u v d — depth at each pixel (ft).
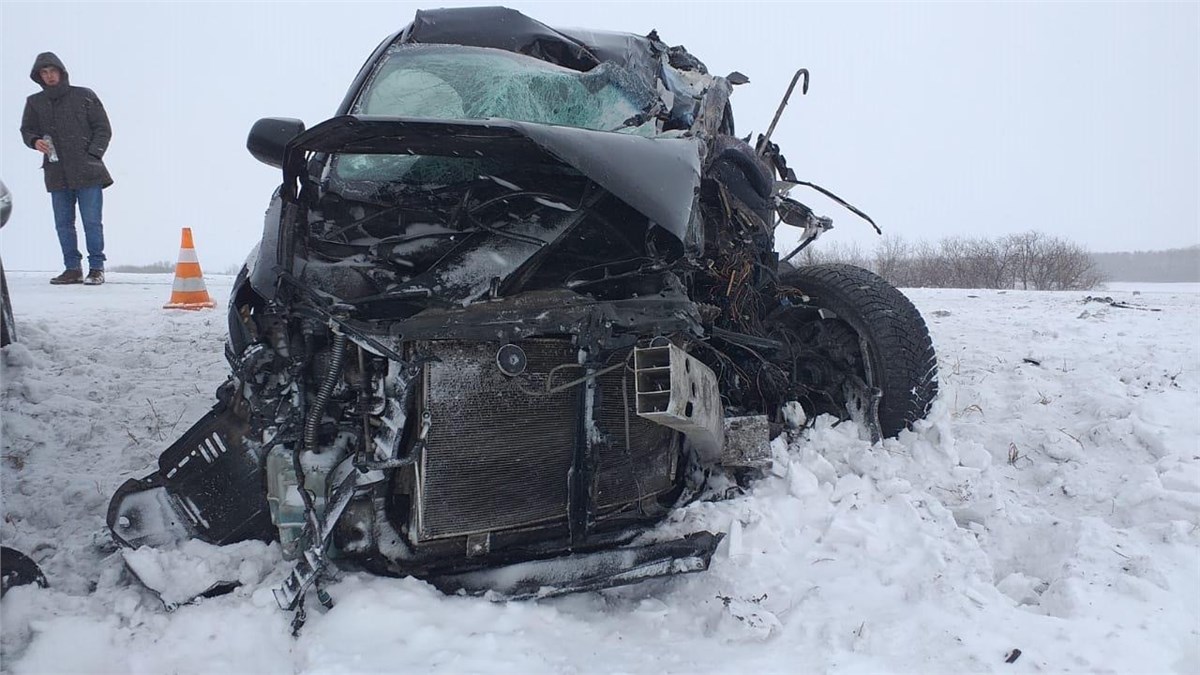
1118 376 16.43
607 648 8.56
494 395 9.15
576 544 9.75
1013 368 17.16
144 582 8.84
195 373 17.79
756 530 10.46
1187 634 8.43
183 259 26.96
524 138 8.77
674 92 14.47
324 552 8.57
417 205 10.17
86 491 11.85
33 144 31.99
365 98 12.87
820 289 13.96
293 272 9.22
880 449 12.63
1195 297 36.65
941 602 9.04
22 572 8.70
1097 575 9.53
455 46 13.55
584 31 16.40
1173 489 11.50
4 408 14.46
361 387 9.07
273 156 11.93
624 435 10.01
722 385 12.57
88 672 7.84
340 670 7.88
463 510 9.08
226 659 8.16
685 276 10.94
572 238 9.86
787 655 8.29
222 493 9.57
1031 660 7.97
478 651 8.21
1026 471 12.75
